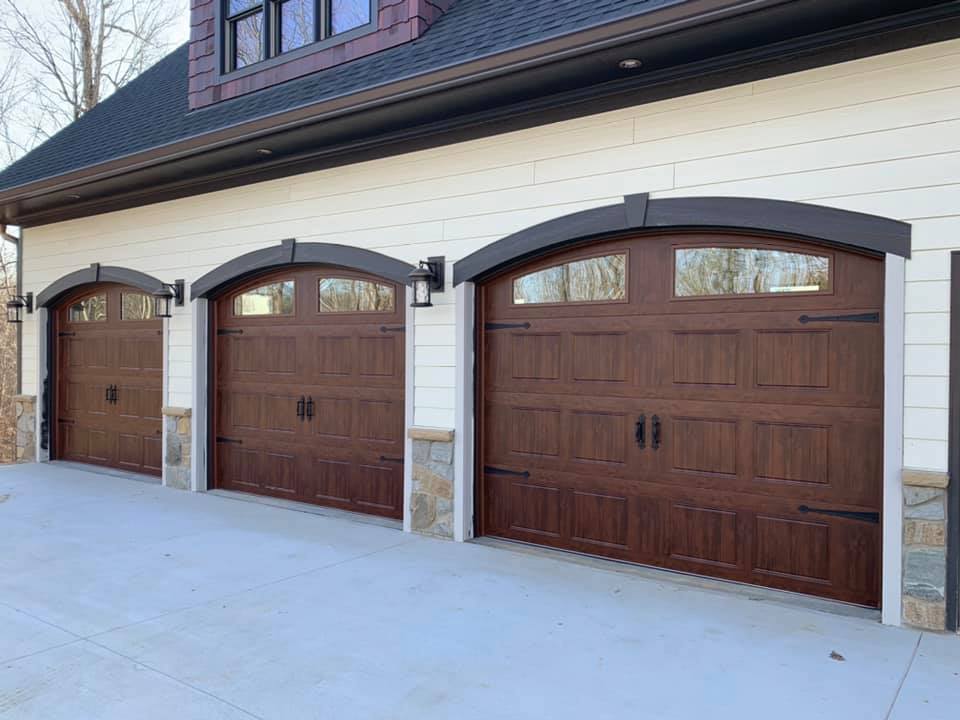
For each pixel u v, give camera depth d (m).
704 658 3.48
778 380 4.40
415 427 5.79
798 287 4.33
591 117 4.90
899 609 3.86
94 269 8.38
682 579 4.65
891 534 3.88
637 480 4.92
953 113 3.74
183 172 6.84
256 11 7.21
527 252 5.19
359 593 4.39
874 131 3.94
